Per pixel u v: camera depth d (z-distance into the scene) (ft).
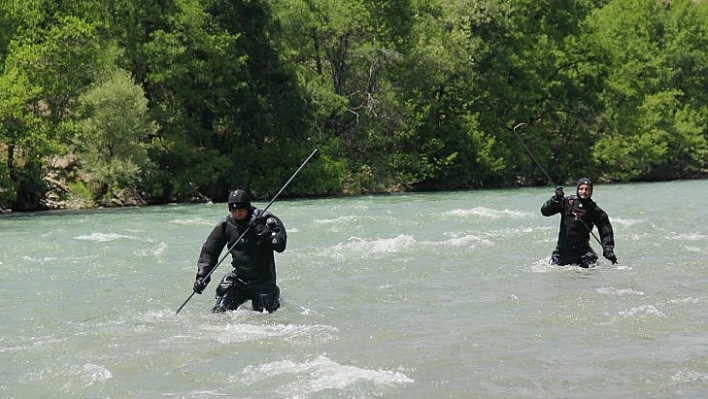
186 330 49.52
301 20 249.96
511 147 298.76
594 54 313.73
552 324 48.85
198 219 137.59
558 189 74.33
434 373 38.58
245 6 239.30
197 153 231.71
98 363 41.52
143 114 206.28
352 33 261.85
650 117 332.19
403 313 53.47
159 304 58.70
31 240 102.37
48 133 188.03
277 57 245.24
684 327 47.52
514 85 301.84
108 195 202.59
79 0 214.90
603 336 45.57
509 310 53.52
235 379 38.06
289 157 248.73
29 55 183.01
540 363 40.01
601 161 319.06
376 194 247.09
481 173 288.30
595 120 318.45
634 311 51.85
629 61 338.75
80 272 73.77
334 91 262.67
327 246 89.45
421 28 277.03
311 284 65.26
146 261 80.53
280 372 38.96
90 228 121.19
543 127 315.78
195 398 35.35
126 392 36.55
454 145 284.20
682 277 66.23
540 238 94.02
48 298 61.11
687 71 378.73
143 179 211.82
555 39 317.63
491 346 43.65
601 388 35.78
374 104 265.34
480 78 285.02
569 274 68.85
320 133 256.73
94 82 202.08
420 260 77.77
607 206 147.23
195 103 239.30
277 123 246.47
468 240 91.35
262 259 56.59
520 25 306.35
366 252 83.35
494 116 297.33
